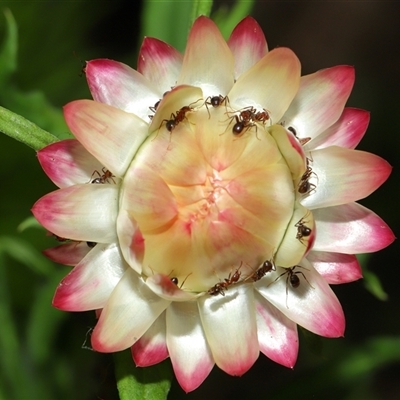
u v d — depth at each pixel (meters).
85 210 0.26
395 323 0.33
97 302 0.26
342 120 0.27
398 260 0.33
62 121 0.29
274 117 0.26
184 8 0.30
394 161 0.33
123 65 0.27
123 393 0.27
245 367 0.26
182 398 0.30
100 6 0.32
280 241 0.26
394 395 0.33
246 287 0.26
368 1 0.34
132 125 0.26
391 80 0.34
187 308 0.26
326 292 0.26
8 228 0.31
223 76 0.26
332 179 0.27
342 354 0.30
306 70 0.34
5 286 0.30
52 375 0.30
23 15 0.32
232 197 0.26
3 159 0.31
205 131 0.26
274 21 0.34
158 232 0.26
